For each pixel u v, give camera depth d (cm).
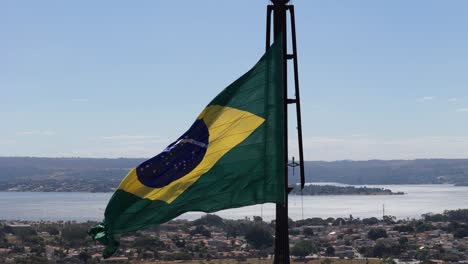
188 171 1628
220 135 1631
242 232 16700
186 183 1628
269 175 1630
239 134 1630
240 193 1636
